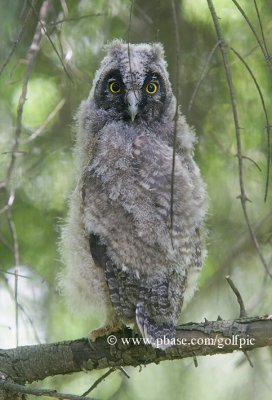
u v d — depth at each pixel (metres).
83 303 9.73
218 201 12.65
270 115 12.31
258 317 8.73
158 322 8.69
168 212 8.99
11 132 12.46
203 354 8.80
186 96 12.50
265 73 12.27
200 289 12.39
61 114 12.52
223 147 12.61
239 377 12.41
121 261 8.97
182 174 9.31
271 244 12.44
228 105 12.51
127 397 12.03
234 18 12.22
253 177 12.58
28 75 9.07
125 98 10.20
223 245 12.55
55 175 12.54
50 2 10.34
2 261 12.16
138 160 9.35
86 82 11.90
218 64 12.03
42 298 12.17
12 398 8.92
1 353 9.29
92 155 9.81
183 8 12.38
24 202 12.39
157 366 12.47
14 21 11.85
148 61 10.34
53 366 9.20
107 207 9.18
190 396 12.28
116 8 12.55
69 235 9.73
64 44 11.16
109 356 9.09
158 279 8.86
